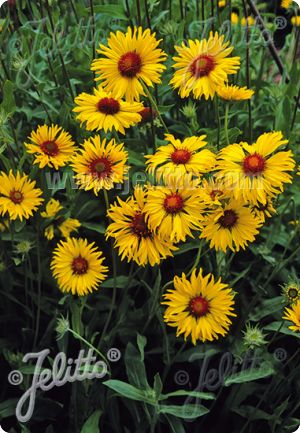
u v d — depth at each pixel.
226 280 1.16
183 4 1.38
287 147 1.23
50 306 1.20
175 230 0.93
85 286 1.02
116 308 1.17
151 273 1.17
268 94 1.38
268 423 1.13
